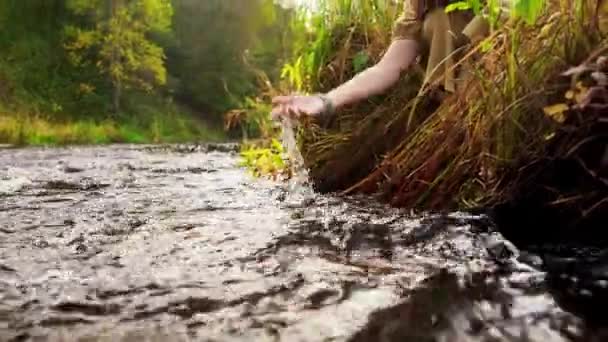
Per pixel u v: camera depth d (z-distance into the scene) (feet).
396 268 2.89
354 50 7.02
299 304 2.36
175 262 3.04
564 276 2.71
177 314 2.26
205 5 76.74
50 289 2.57
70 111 58.29
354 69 6.78
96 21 64.54
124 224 4.13
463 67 4.84
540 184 3.93
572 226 3.74
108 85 63.36
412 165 4.87
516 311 2.23
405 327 2.08
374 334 2.03
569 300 2.36
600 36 3.75
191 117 70.95
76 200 5.51
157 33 73.72
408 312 2.24
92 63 64.54
